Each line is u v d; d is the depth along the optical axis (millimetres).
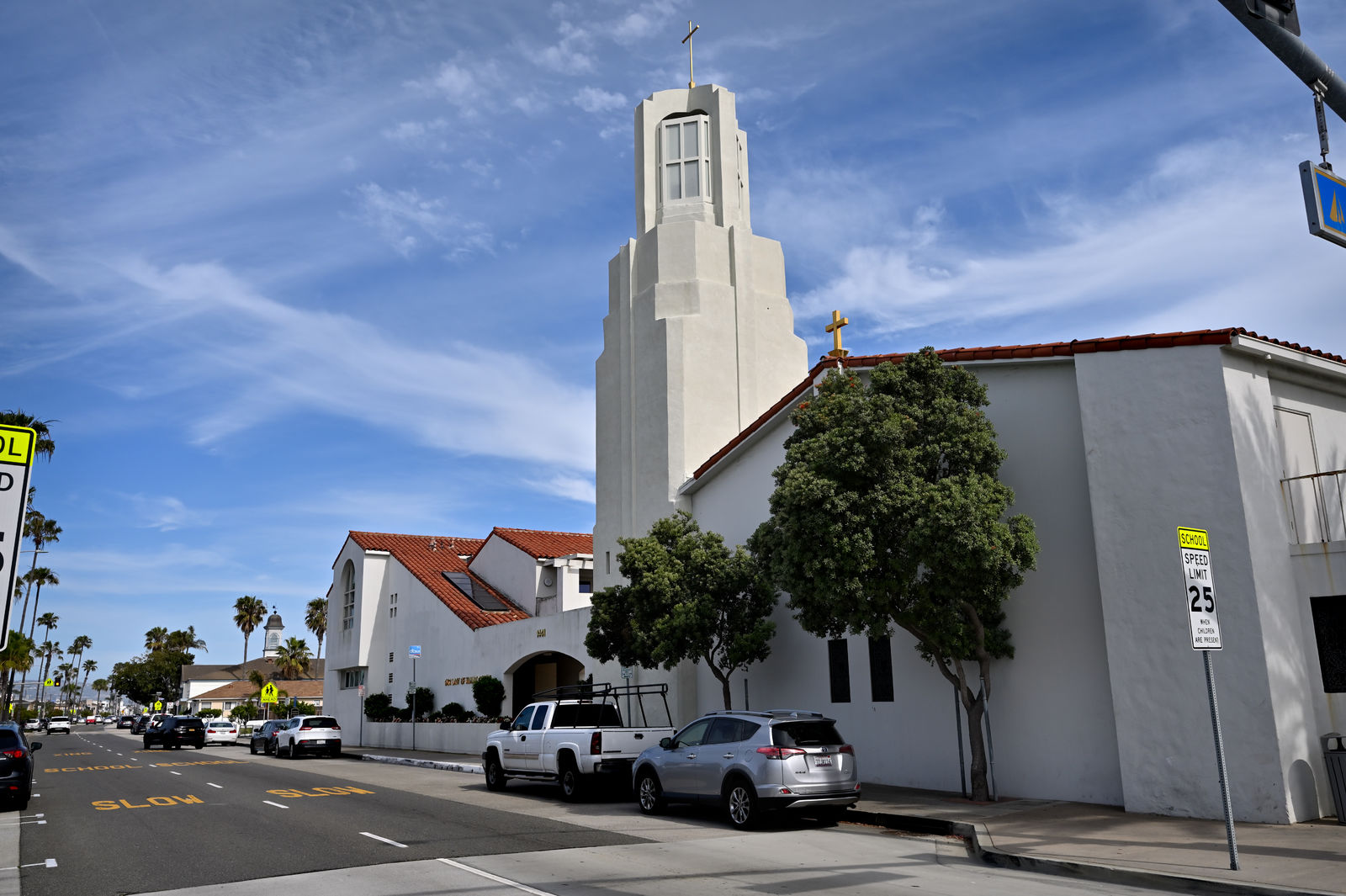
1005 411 16234
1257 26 7211
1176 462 13688
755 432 21281
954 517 13508
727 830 13688
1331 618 13242
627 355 27031
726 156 27703
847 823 14336
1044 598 15352
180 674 126875
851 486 14555
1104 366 14555
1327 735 12719
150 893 9703
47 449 48844
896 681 17656
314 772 27312
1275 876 9039
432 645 37781
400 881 9938
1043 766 14961
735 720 14352
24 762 17938
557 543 39375
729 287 26547
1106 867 9781
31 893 9789
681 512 21688
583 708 19297
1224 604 12977
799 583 14930
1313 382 15250
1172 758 13062
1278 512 13594
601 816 15430
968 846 12172
